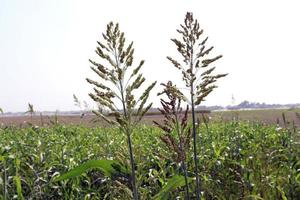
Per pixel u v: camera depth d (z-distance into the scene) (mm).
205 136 10523
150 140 11148
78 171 4105
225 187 6613
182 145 3531
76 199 6695
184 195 5930
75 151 9328
